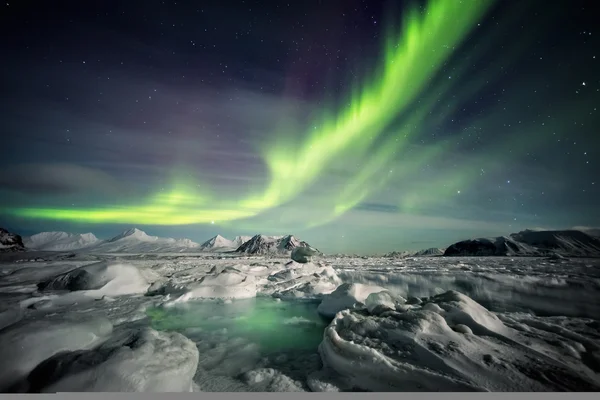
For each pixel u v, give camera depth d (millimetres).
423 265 24625
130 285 14008
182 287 13812
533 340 5406
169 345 4938
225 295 13438
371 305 7832
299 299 13289
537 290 9141
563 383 4062
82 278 13453
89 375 3939
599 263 21078
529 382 4078
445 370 4395
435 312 5996
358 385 4750
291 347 6996
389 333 5461
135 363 4188
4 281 15352
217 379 5289
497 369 4332
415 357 4770
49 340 4609
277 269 22781
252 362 6082
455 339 5121
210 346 7070
